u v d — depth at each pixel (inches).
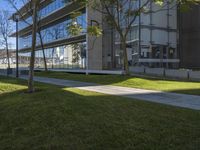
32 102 484.1
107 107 436.8
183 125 346.9
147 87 882.8
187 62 1566.2
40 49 2598.4
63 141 311.6
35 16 604.1
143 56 1480.1
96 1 1256.2
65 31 2025.1
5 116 435.8
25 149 304.2
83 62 1846.7
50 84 986.7
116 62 1582.2
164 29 1552.7
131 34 1512.1
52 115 398.6
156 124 350.6
